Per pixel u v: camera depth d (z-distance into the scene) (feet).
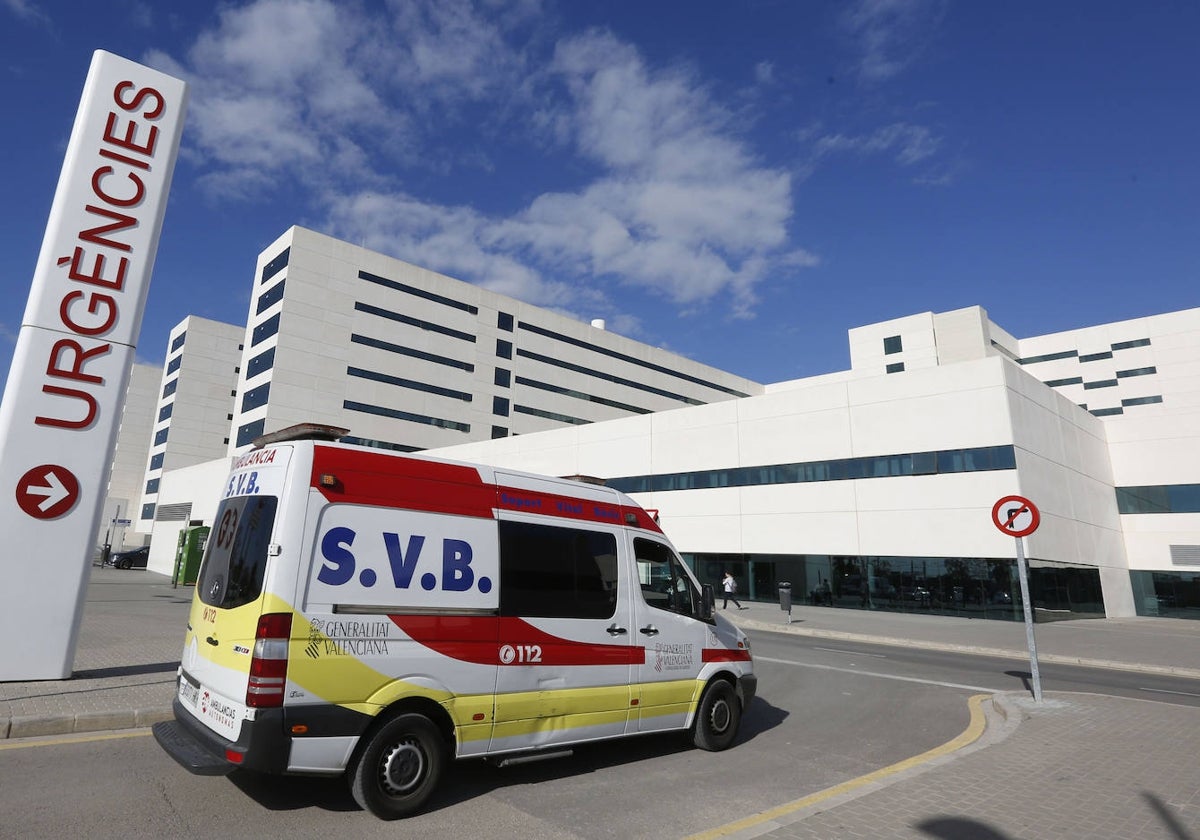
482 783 16.83
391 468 15.71
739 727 24.26
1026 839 13.03
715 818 14.79
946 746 21.12
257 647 13.09
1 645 24.14
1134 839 13.12
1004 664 45.03
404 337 184.75
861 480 92.12
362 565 14.57
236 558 14.87
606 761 19.26
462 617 15.71
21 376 25.80
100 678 25.63
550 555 17.87
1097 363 214.69
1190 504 109.09
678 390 255.29
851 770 19.01
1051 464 90.43
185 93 31.07
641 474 118.32
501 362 204.44
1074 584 90.27
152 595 74.49
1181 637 65.62
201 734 14.02
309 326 167.63
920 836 13.08
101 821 13.21
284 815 14.03
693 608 21.29
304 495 14.24
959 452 84.43
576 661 17.61
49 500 25.61
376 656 14.26
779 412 102.12
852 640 59.88
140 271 28.91
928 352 192.85
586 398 224.74
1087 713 25.68
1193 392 194.80
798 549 96.78
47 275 26.81
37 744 18.24
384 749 14.20
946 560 83.25
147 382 260.83
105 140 28.66
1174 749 20.21
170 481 164.96
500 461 144.15
